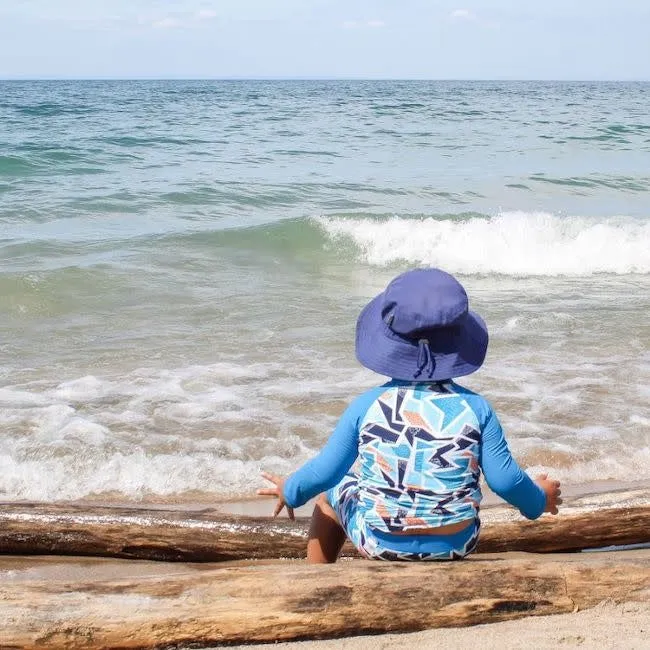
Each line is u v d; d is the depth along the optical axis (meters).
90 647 2.59
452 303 2.75
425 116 41.31
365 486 2.88
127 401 6.30
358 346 2.92
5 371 6.99
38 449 5.35
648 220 13.56
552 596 2.84
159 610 2.66
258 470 5.19
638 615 2.80
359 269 11.65
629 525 3.87
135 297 9.40
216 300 9.42
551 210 16.31
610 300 9.96
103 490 4.92
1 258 10.91
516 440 5.66
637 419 6.10
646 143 28.33
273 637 2.66
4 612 2.60
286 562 3.81
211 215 14.62
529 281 11.31
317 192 16.95
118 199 15.33
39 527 3.81
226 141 26.45
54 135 26.22
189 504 4.77
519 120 39.25
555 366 7.27
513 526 3.84
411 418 2.79
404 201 16.58
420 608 2.74
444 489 2.78
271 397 6.43
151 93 83.56
